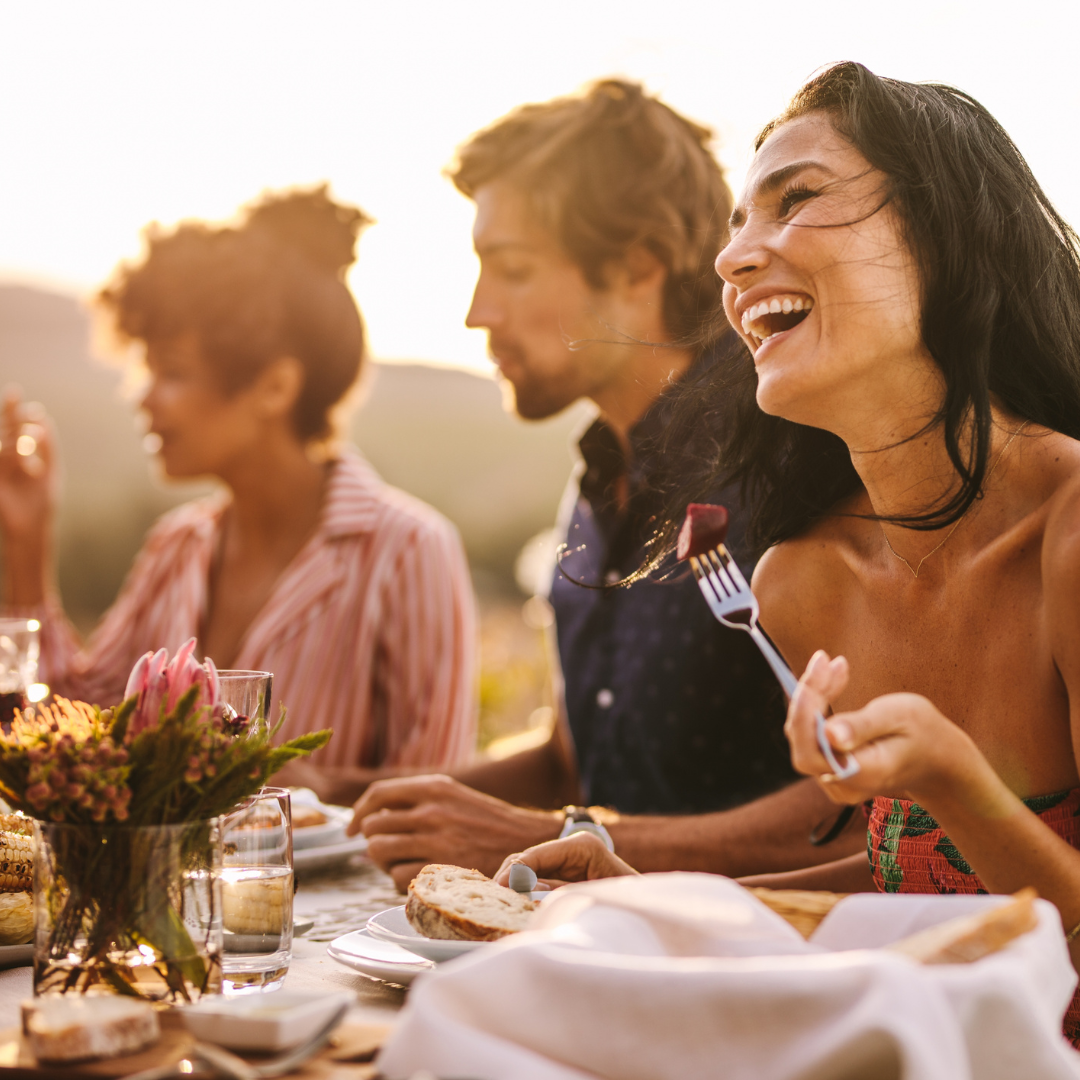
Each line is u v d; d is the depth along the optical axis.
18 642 1.61
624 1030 0.55
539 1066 0.54
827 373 0.99
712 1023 0.54
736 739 1.86
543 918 0.68
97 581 11.20
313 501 2.84
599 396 2.12
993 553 1.05
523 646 7.82
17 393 2.77
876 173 1.01
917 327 1.00
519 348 2.12
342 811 1.68
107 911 0.79
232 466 2.79
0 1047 0.70
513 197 2.07
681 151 2.07
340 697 2.67
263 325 2.71
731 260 1.03
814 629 1.25
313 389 2.79
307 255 2.79
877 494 1.09
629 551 2.02
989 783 0.77
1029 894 0.63
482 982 0.57
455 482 13.15
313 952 1.05
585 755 2.10
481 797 1.41
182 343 2.73
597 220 2.04
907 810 1.10
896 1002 0.51
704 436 1.46
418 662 2.67
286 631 2.68
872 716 0.72
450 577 2.75
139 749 0.79
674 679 1.89
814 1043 0.52
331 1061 0.67
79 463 11.15
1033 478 1.04
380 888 1.39
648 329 2.09
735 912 0.66
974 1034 0.55
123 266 2.85
